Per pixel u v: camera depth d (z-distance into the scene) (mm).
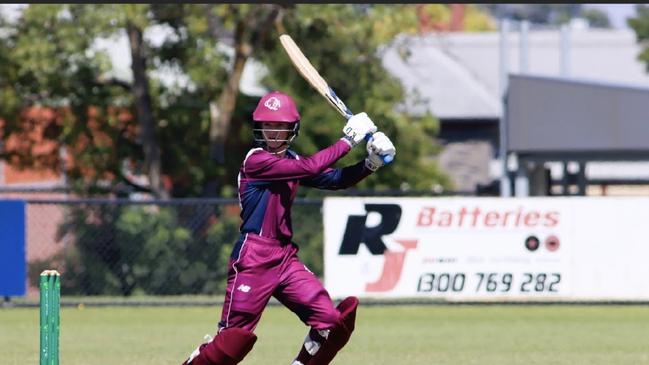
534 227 63125
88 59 90562
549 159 79438
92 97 95812
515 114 79000
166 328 58562
